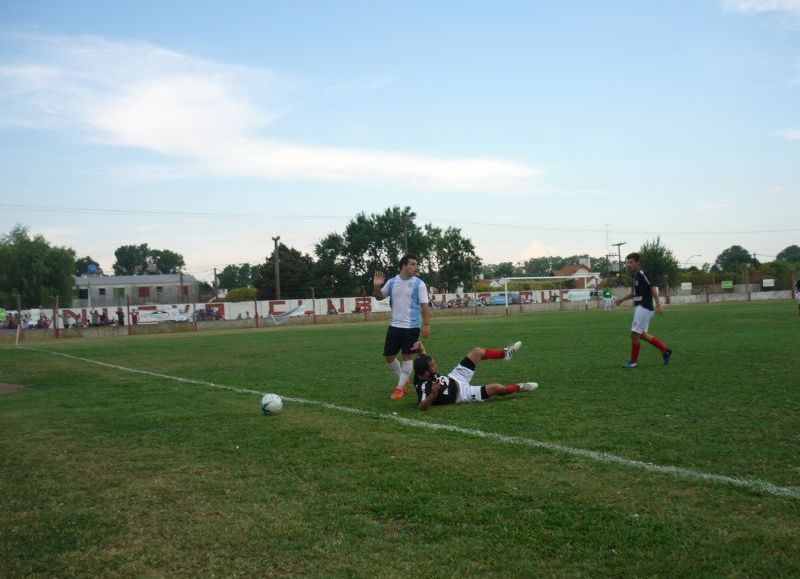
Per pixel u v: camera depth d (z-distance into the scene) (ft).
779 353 37.93
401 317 27.22
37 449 18.86
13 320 133.18
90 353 64.85
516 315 160.25
